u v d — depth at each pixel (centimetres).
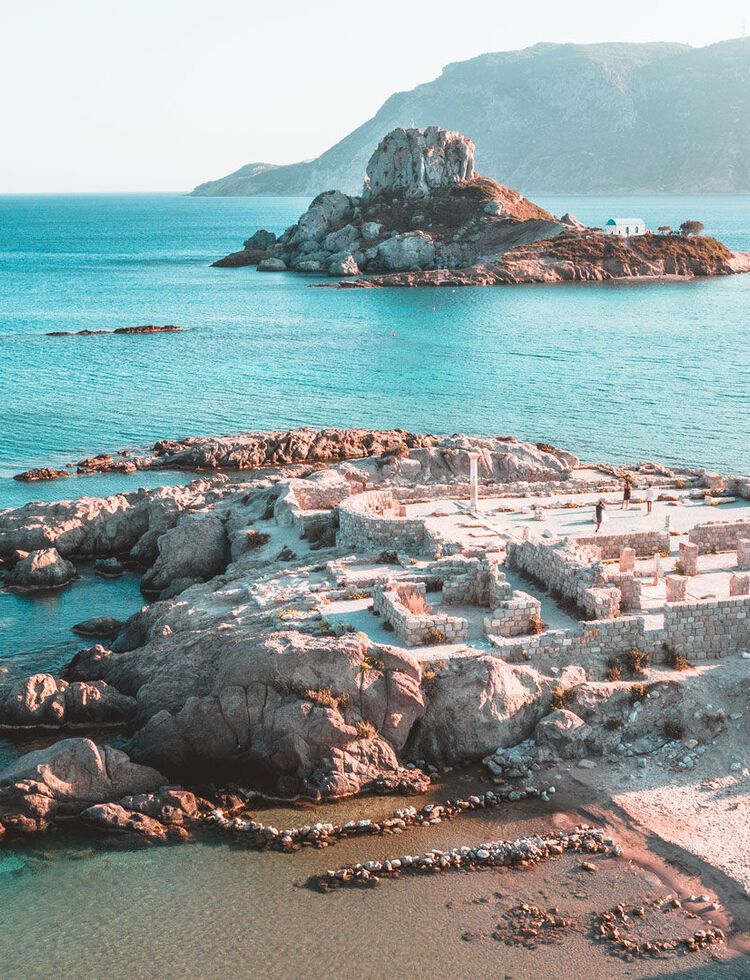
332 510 6756
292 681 4475
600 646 4841
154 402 12812
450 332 18312
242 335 18125
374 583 5453
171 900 3716
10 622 6412
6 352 16250
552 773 4416
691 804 4184
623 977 3353
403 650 4609
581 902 3672
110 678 5259
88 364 15250
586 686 4684
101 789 4269
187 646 5072
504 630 4853
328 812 4188
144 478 9800
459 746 4544
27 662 5778
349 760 4347
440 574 5425
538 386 13412
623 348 16312
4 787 4253
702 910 3638
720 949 3466
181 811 4181
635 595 5097
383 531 6084
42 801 4169
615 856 3900
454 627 4828
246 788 4369
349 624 4966
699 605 4891
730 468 9588
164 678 4966
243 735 4453
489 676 4597
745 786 4281
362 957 3441
